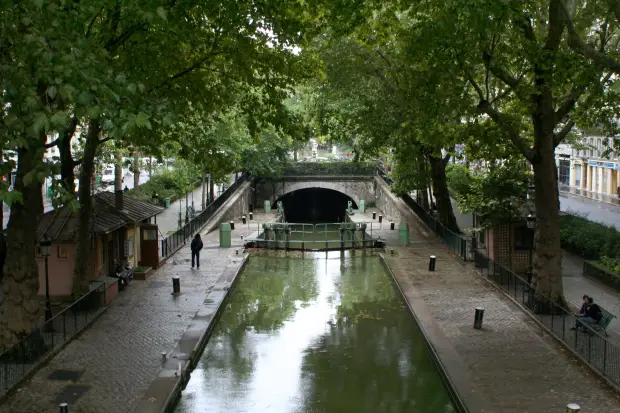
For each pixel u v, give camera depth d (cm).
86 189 2356
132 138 2248
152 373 1783
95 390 1655
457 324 2278
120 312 2427
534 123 2259
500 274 2789
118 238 2978
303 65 2366
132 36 1984
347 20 2147
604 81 2102
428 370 1966
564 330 2059
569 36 1831
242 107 2431
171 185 6128
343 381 1886
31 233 1847
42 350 1873
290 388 1828
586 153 6575
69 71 1155
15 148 1176
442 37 1962
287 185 7144
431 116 2131
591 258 3278
